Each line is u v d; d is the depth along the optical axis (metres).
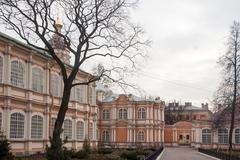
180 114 129.12
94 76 31.78
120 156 41.81
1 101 35.97
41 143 42.69
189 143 99.06
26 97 40.00
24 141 39.41
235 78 51.22
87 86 56.59
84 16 29.62
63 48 30.84
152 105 89.81
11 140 37.06
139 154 46.44
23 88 39.44
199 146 84.88
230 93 52.22
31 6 27.58
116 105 91.25
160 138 94.69
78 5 29.34
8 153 27.50
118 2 30.12
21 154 38.66
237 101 54.41
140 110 90.00
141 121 89.56
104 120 91.81
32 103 40.94
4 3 26.95
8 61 36.62
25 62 40.06
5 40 36.00
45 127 43.78
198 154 61.25
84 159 37.97
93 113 58.97
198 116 127.81
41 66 43.38
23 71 39.66
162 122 96.19
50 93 45.09
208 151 59.22
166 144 100.50
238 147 79.19
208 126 85.06
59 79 47.84
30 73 40.56
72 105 51.66
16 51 38.31
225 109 55.12
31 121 40.75
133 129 89.62
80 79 54.03
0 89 35.81
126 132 89.88
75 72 29.11
